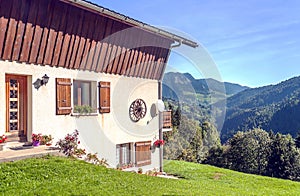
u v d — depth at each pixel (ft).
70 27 25.43
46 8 23.45
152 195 17.67
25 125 23.99
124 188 18.31
